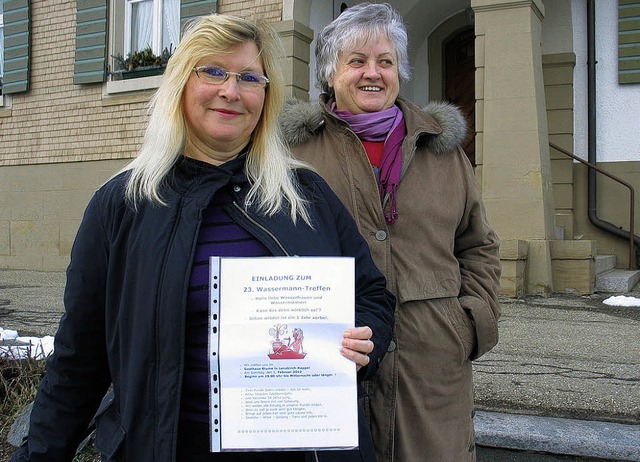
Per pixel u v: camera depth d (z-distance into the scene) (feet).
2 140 31.40
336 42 6.64
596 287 21.15
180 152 5.14
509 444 8.71
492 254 6.72
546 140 21.71
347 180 6.38
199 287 4.71
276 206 5.05
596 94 24.67
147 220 4.85
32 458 5.06
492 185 20.92
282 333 4.48
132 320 4.73
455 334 6.23
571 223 24.47
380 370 6.01
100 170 28.94
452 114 6.65
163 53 27.37
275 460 4.82
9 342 12.79
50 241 30.22
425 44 31.19
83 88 29.30
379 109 6.57
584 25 24.71
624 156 24.35
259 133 5.35
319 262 4.55
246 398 4.43
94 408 5.32
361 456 4.97
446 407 6.20
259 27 5.32
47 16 30.19
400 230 6.26
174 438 4.53
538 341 13.82
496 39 20.97
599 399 9.67
